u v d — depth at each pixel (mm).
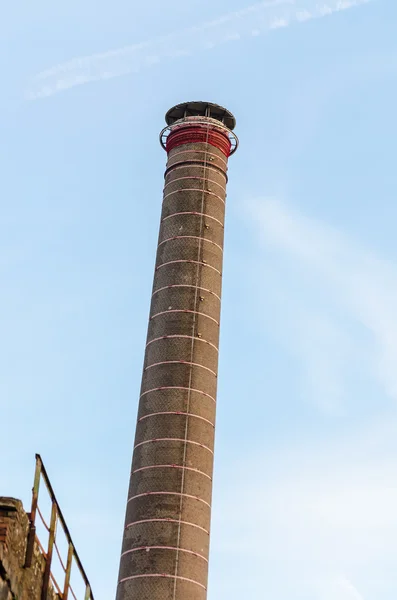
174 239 66812
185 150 70188
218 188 69375
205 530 57344
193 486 57906
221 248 67938
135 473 59062
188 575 55031
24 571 19656
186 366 61562
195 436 59469
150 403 60781
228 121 73688
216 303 65438
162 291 65000
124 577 55656
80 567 24781
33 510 20172
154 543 55719
